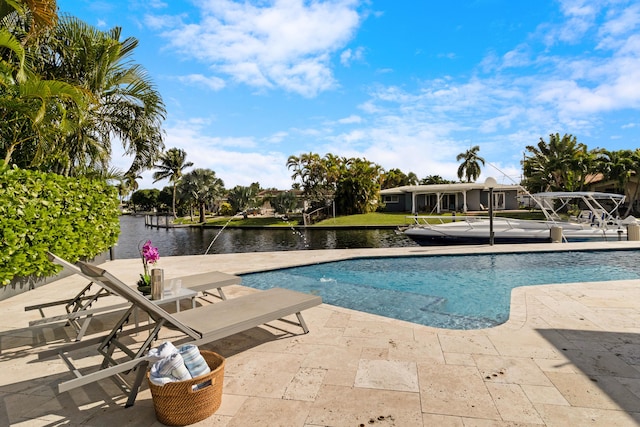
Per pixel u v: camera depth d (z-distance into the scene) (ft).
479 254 33.73
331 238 78.43
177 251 69.10
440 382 9.01
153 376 7.29
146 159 35.47
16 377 9.72
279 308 11.32
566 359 10.29
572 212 96.17
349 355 10.82
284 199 138.31
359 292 23.22
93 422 7.49
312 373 9.63
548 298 17.29
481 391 8.53
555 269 29.40
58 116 24.94
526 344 11.50
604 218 53.98
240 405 8.05
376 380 9.17
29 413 7.86
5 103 20.57
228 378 9.40
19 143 25.61
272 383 9.09
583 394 8.32
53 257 8.68
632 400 8.02
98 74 29.96
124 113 32.81
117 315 15.72
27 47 24.41
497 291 23.39
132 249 76.89
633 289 19.03
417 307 19.97
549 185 126.52
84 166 31.65
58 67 29.25
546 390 8.53
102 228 31.60
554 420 7.30
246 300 12.35
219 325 9.64
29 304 18.31
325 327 13.46
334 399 8.26
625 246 34.71
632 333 12.38
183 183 141.18
